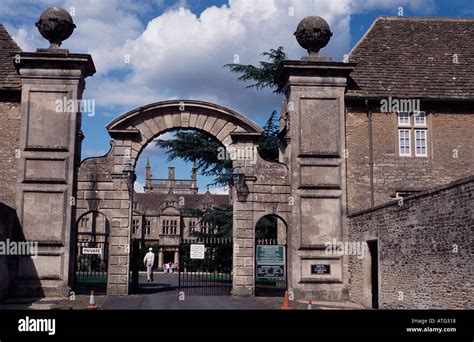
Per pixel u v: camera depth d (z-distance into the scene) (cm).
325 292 1905
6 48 2150
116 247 1936
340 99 1989
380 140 2022
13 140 1941
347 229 1941
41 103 1916
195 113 2030
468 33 2328
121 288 1931
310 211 1942
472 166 2041
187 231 6469
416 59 2192
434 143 2042
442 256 1254
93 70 2036
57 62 1927
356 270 1847
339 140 1972
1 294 1719
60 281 1838
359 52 2216
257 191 1981
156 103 2000
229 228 2872
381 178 1998
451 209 1216
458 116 2067
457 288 1184
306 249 1920
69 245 1861
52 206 1875
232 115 2017
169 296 1947
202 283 2761
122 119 1988
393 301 1527
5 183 1909
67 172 1892
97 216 5731
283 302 1789
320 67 1975
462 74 2128
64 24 1962
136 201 6988
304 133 1972
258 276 1947
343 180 1958
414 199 1405
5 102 1964
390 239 1556
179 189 8144
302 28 2048
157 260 6103
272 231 2802
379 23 2348
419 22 2361
